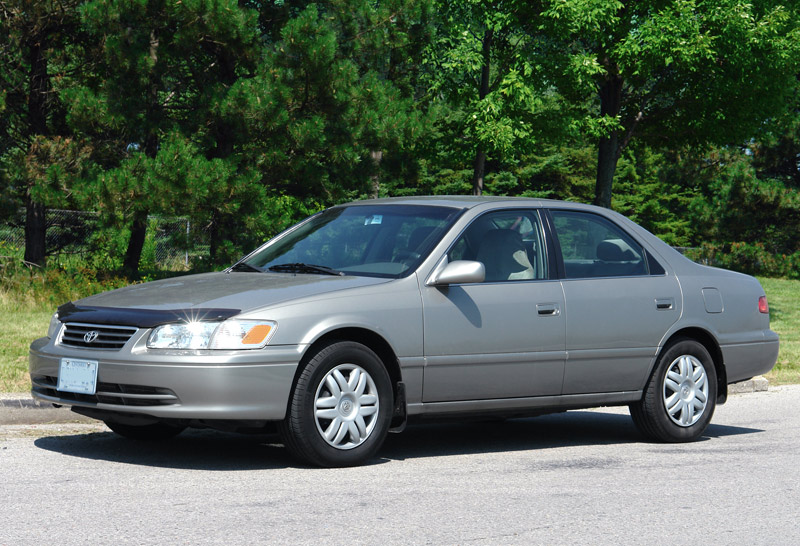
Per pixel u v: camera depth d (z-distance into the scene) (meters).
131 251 38.91
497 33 40.38
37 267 32.69
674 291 13.60
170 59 34.41
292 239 13.16
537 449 12.95
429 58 39.50
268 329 10.41
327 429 10.85
